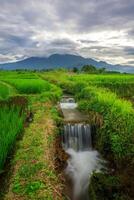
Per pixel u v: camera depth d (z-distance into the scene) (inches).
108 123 457.1
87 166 418.6
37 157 290.5
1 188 246.1
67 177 371.2
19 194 221.8
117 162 384.5
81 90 932.0
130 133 384.5
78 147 510.9
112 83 1104.2
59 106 735.1
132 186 315.9
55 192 226.8
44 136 368.2
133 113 438.6
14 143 333.4
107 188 317.7
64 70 3646.7
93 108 603.2
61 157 399.2
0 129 310.8
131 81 1285.7
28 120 494.0
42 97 740.7
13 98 718.5
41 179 243.3
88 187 344.5
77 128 520.7
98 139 492.7
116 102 517.0
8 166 288.8
